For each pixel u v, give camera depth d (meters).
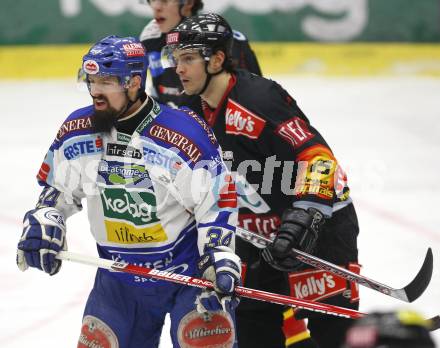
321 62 34.38
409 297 9.54
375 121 27.33
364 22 34.62
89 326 9.01
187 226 8.94
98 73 8.20
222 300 8.28
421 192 20.22
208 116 10.34
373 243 16.70
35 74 33.16
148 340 9.37
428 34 34.88
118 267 8.62
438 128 26.50
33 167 22.28
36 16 33.12
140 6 33.34
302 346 11.08
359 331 4.66
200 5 13.73
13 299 13.88
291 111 9.99
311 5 34.22
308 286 10.34
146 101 8.59
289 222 9.41
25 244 8.73
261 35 34.22
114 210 8.77
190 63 9.89
